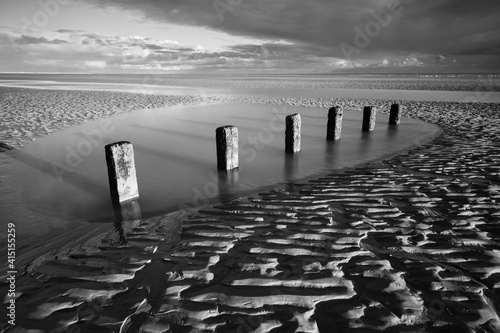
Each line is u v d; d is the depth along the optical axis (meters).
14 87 33.19
